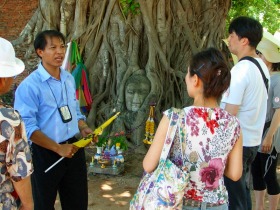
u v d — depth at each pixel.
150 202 2.24
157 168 2.30
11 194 2.23
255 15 13.52
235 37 3.28
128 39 8.48
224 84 2.34
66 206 3.63
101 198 5.23
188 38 8.66
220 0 9.26
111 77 8.52
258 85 3.21
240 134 2.43
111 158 6.05
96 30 8.66
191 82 2.40
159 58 8.34
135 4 8.45
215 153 2.32
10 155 2.12
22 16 10.46
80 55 8.49
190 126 2.31
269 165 4.05
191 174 2.33
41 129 3.40
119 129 7.54
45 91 3.36
